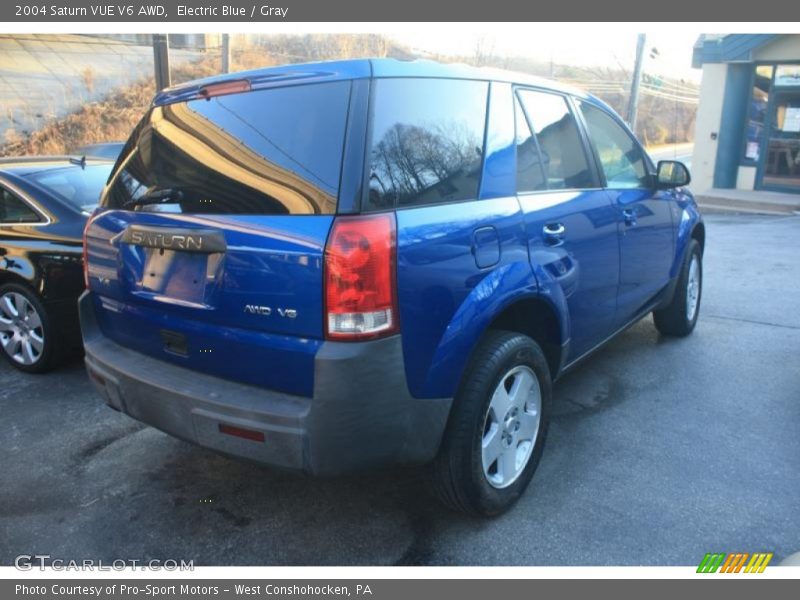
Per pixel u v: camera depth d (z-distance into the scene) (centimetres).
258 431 233
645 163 444
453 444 261
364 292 220
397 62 257
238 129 259
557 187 333
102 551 273
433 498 299
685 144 4012
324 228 222
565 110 358
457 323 250
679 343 513
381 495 310
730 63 1478
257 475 329
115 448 356
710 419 380
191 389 252
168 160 278
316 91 246
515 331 308
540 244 301
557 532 279
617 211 379
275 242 229
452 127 271
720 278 732
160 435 371
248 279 235
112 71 2059
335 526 288
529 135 318
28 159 506
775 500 298
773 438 356
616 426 373
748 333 537
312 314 224
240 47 2384
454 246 250
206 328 252
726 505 295
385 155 237
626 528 280
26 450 354
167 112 292
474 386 262
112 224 289
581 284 339
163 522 291
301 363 227
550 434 363
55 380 447
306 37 2498
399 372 232
